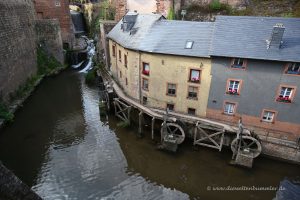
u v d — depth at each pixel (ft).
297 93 61.11
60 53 134.92
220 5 110.93
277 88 62.49
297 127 64.03
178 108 76.33
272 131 66.80
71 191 55.83
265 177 60.54
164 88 75.46
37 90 106.63
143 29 81.82
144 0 114.93
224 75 66.08
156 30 77.30
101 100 96.68
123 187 57.77
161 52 70.18
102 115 87.15
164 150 69.51
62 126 81.00
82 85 115.34
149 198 55.16
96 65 129.80
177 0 112.98
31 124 80.74
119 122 83.51
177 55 68.80
